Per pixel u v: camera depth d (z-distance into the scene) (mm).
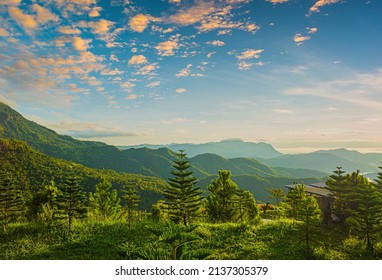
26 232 22016
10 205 23594
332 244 19766
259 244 18906
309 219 18781
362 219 19547
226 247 18344
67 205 22234
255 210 29094
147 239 19453
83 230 22359
